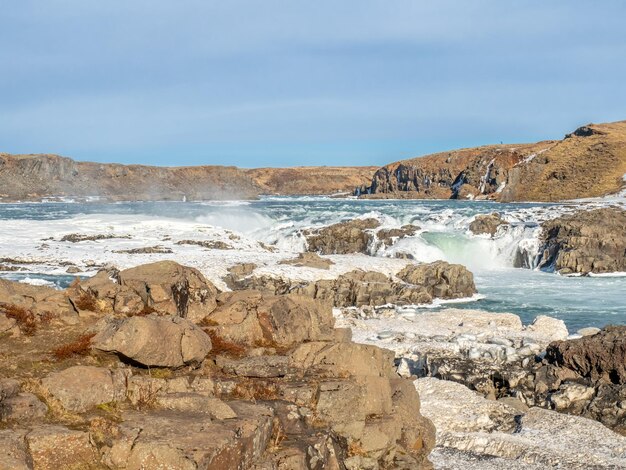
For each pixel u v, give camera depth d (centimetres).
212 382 1188
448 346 2548
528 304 4084
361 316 3306
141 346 1195
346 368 1368
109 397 1079
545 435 1784
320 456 1097
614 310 3884
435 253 5856
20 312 1376
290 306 1597
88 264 4538
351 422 1205
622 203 10756
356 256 4972
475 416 1894
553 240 5841
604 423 1964
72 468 911
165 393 1120
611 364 2169
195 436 958
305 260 4447
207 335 1353
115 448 934
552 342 2375
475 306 4016
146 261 4497
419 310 3819
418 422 1380
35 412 993
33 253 4916
